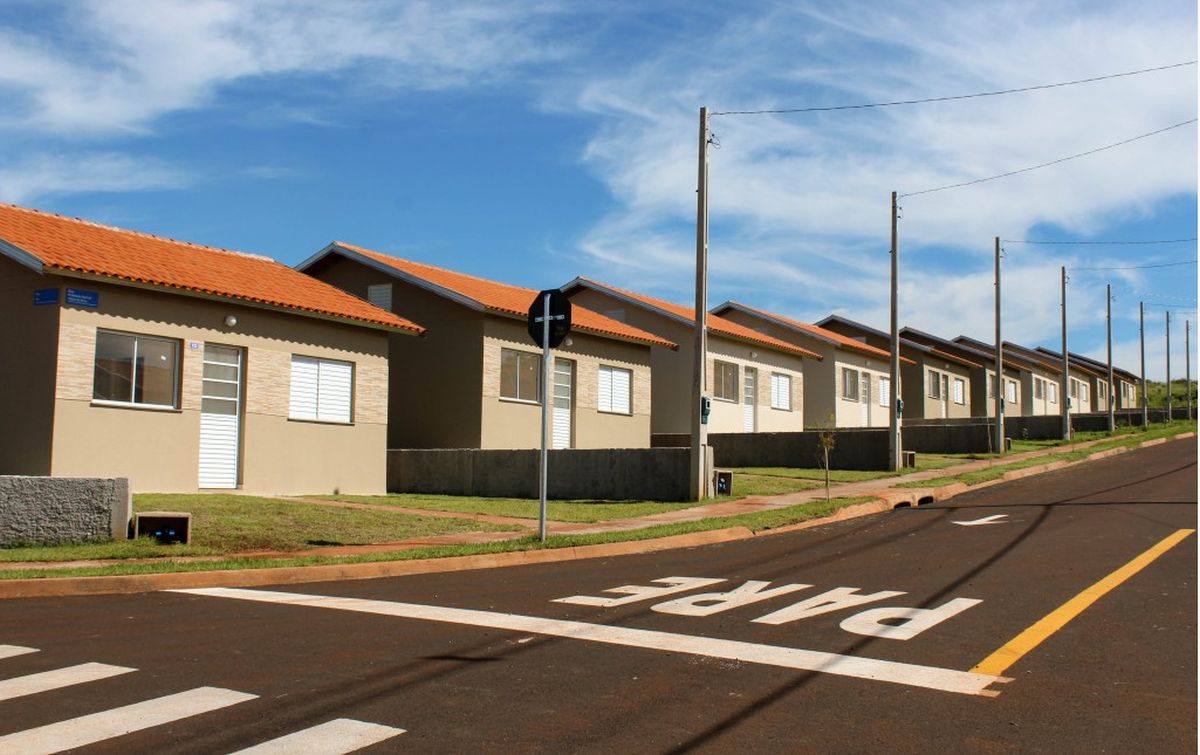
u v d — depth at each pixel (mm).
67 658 7699
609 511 18969
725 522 16484
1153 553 12320
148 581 11156
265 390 21141
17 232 18703
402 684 6938
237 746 5594
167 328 19328
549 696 6633
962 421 46031
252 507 17141
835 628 8609
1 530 13445
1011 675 7035
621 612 9539
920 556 12859
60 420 17484
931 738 5719
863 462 28641
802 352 41062
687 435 33188
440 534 15719
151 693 6684
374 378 23766
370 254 28516
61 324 17594
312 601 10320
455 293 26422
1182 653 7594
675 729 5926
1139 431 44969
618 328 31125
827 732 5840
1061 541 13664
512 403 27312
